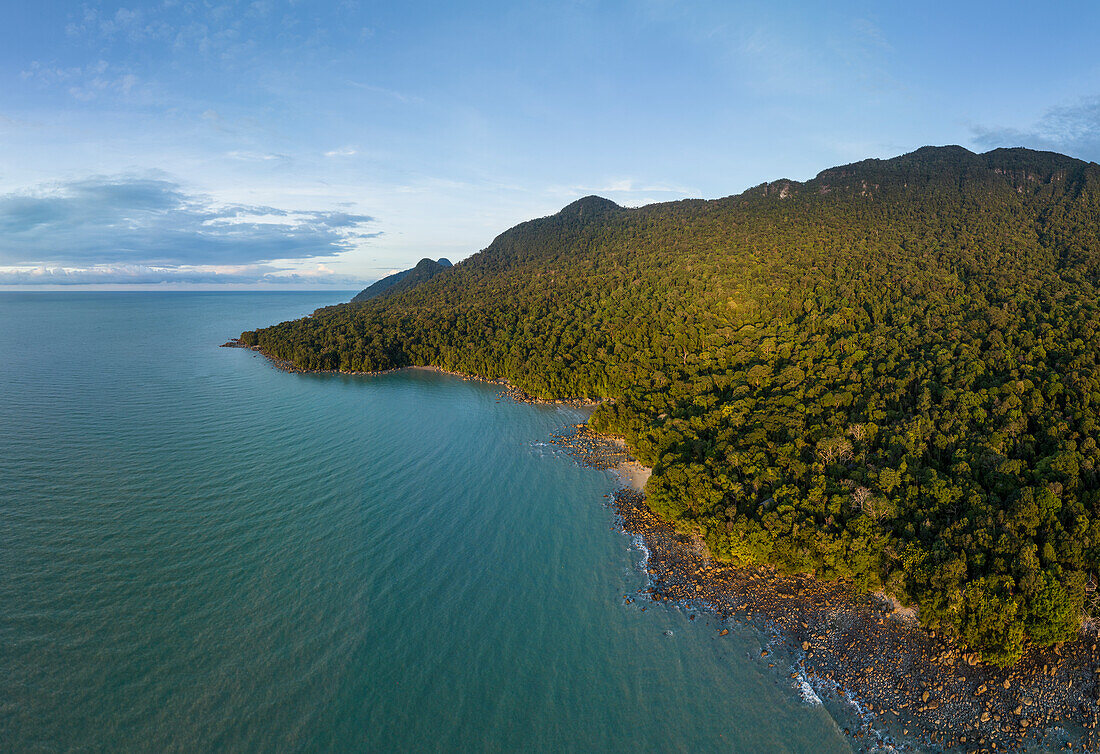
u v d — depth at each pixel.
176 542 84.75
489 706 57.50
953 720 55.41
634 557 85.00
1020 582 63.50
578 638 67.38
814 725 55.41
